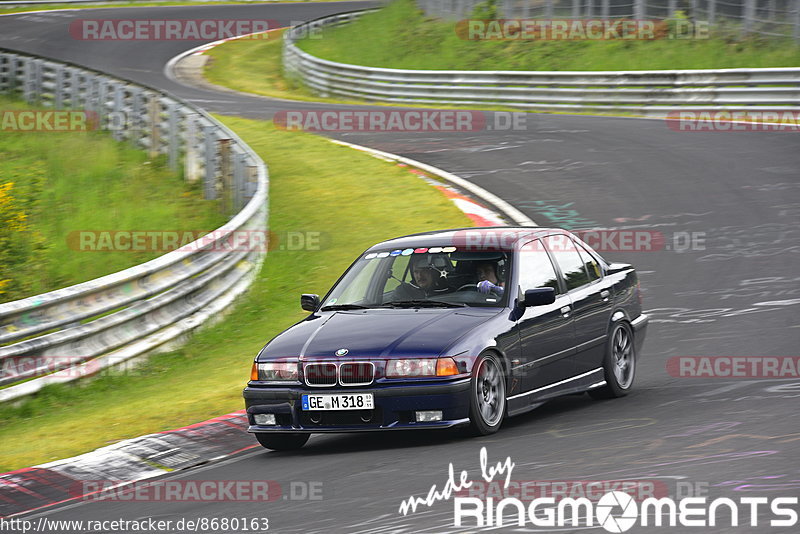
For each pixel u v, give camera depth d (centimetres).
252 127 9181
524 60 12112
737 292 4319
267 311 4812
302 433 2741
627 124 8506
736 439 2319
